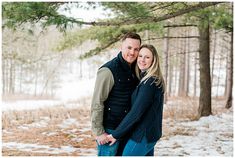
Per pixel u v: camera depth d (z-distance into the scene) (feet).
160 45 67.41
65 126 37.17
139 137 13.56
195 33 87.45
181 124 38.01
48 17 23.45
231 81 52.49
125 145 14.16
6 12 23.25
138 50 13.79
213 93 99.30
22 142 28.07
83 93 120.57
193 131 33.58
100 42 42.80
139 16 27.43
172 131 33.55
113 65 13.74
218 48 101.71
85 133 32.83
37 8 22.77
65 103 71.00
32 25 24.35
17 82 135.64
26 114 46.37
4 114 45.47
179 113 46.21
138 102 13.24
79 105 64.59
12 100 91.91
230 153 24.12
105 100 13.97
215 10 32.86
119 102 13.85
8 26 23.76
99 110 13.66
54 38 102.01
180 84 89.15
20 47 92.32
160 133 14.05
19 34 77.05
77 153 23.88
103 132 13.76
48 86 131.44
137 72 14.15
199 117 41.96
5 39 75.61
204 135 31.40
